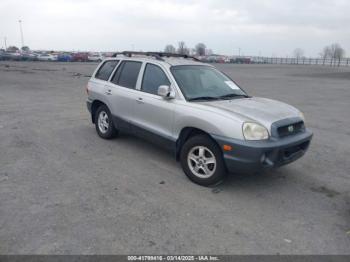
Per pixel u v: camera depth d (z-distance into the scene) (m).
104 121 6.67
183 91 4.80
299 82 23.72
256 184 4.63
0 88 15.23
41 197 4.04
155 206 3.89
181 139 4.80
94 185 4.45
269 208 3.94
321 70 45.31
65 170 4.96
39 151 5.83
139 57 5.88
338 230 3.49
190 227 3.46
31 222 3.45
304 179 4.87
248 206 3.97
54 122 8.21
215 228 3.45
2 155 5.56
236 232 3.39
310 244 3.22
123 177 4.75
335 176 5.02
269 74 34.03
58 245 3.08
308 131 4.73
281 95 15.36
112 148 6.11
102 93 6.40
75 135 6.99
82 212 3.70
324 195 4.35
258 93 16.11
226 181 4.71
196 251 3.07
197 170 4.57
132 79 5.80
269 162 4.04
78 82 19.59
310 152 6.20
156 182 4.61
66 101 11.88
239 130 3.99
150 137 5.34
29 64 42.38
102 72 6.77
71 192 4.21
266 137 4.05
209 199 4.12
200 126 4.36
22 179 4.57
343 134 7.70
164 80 5.10
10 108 10.06
